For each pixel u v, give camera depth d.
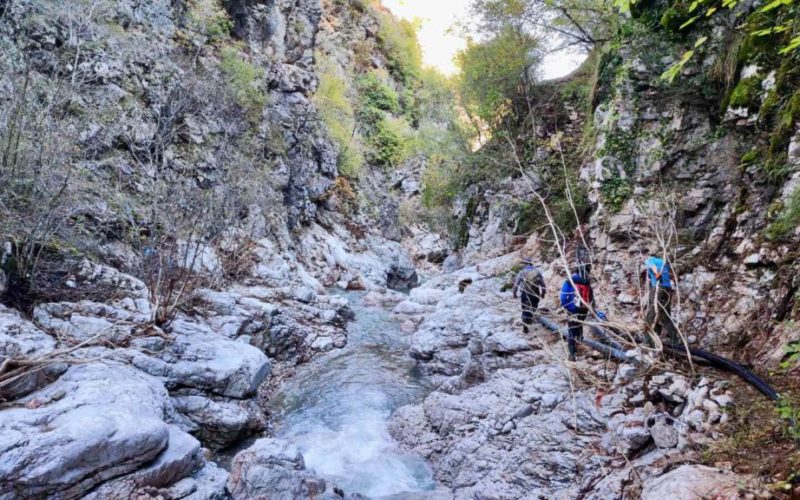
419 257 37.03
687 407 5.00
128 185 12.30
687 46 8.75
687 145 8.48
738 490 3.55
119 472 4.64
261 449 5.44
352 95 38.22
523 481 5.29
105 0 14.69
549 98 16.06
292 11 27.48
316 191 26.50
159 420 5.34
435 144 20.47
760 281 6.21
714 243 7.41
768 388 4.77
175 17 19.70
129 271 10.66
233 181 15.78
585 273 7.04
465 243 18.81
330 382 9.80
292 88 26.06
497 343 8.27
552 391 6.29
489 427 6.31
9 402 5.10
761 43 7.50
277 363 10.81
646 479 4.46
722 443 4.39
